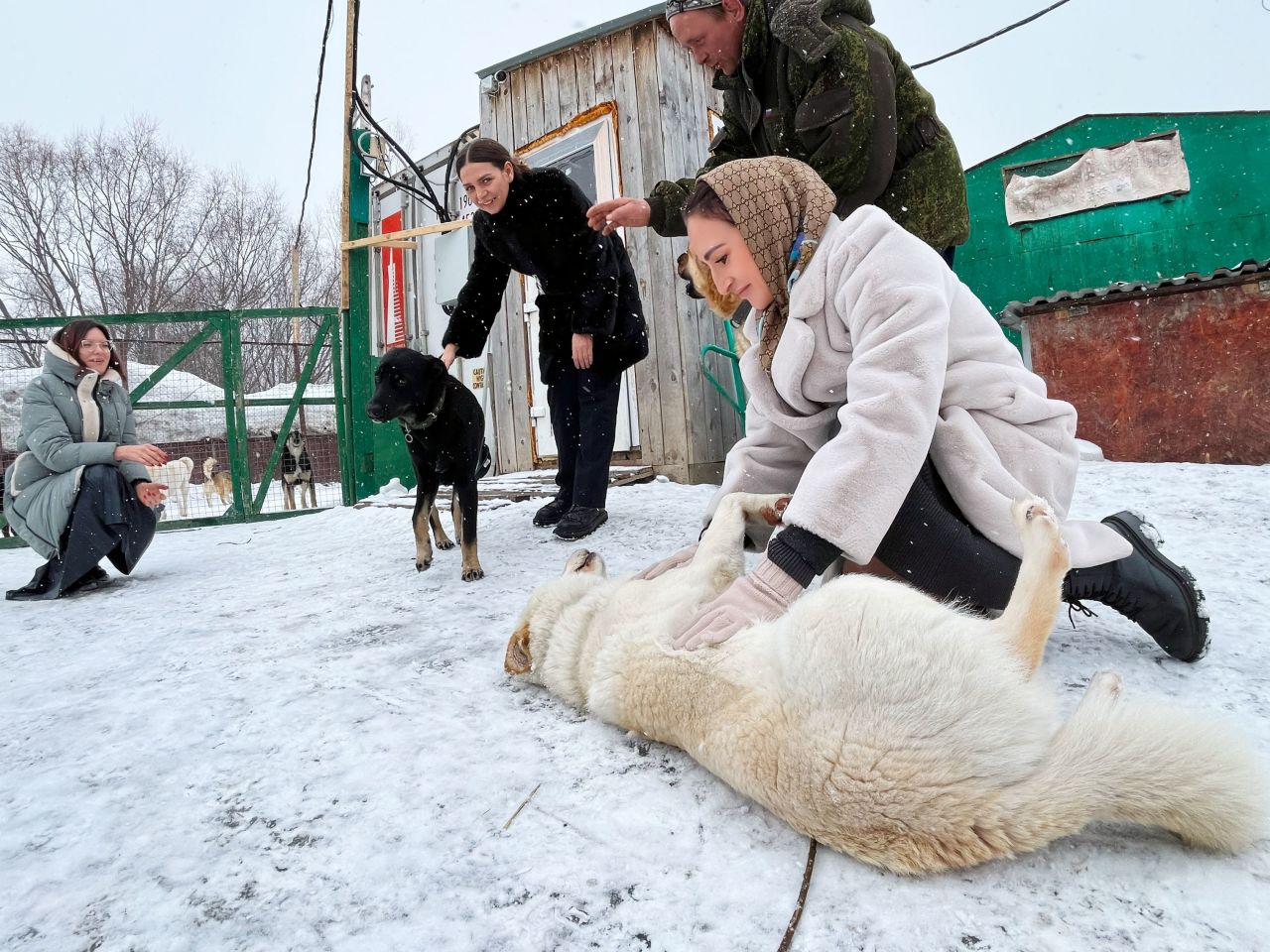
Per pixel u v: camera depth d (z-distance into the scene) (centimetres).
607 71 640
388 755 160
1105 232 1030
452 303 753
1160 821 106
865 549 147
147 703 201
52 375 405
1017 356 186
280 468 826
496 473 764
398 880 115
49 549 385
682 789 137
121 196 2612
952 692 112
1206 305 608
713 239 186
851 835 111
